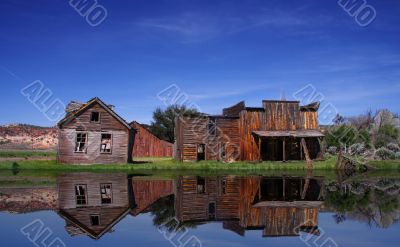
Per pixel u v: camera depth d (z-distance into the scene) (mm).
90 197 17203
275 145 44719
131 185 22000
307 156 41375
